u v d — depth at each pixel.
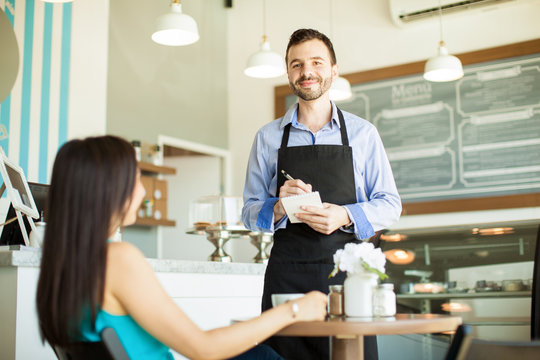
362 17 6.07
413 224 5.70
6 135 4.05
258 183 2.19
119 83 5.44
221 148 6.50
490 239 2.81
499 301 2.68
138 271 1.27
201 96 6.32
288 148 2.07
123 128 5.43
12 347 2.01
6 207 3.79
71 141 1.30
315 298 1.44
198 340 1.28
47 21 4.41
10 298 2.04
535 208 5.21
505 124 5.40
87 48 4.68
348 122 2.11
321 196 2.02
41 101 4.31
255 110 6.52
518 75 5.39
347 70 6.09
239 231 3.57
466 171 5.50
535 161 5.26
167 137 5.87
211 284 2.90
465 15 5.56
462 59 5.58
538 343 1.19
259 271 3.25
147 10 5.83
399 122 5.82
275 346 1.94
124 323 1.30
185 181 6.59
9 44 4.13
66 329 1.24
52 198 1.27
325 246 1.93
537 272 2.16
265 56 4.63
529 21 5.40
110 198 1.26
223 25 6.67
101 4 4.83
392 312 1.63
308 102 2.10
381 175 2.09
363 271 1.59
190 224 3.61
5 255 2.02
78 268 1.24
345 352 1.50
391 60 5.90
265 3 6.56
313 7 6.30
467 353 1.22
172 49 6.03
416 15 5.63
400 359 2.55
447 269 2.85
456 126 5.59
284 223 1.98
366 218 1.92
